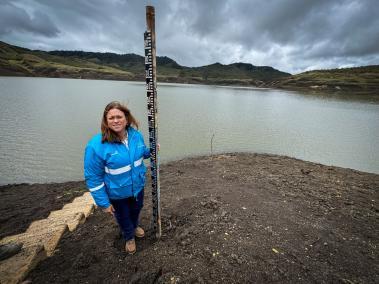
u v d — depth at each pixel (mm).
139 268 3475
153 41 3076
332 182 8047
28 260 3504
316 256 3836
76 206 6062
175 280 3211
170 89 109062
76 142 16391
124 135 3326
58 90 61594
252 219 4703
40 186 9898
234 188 6629
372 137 21609
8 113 25500
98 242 4168
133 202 3670
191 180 8016
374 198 6723
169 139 18156
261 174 8688
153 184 3826
